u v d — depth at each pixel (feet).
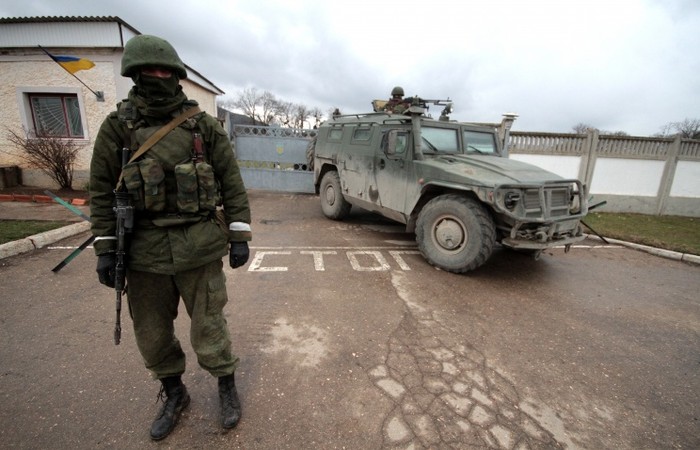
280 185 31.22
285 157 30.81
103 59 25.62
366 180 17.63
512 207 11.94
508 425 6.28
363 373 7.52
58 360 7.59
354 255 15.30
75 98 26.89
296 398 6.73
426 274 13.41
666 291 13.11
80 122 27.37
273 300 10.77
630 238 20.03
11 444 5.52
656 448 5.99
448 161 14.40
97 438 5.71
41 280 11.52
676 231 23.35
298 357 8.00
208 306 5.59
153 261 5.07
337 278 12.67
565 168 29.76
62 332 8.65
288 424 6.11
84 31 24.86
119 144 4.97
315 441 5.78
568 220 13.05
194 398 6.66
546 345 9.00
